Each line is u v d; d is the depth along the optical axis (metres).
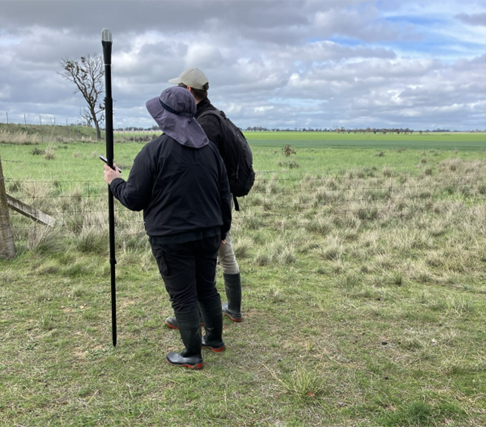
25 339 3.16
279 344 3.21
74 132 57.31
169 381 2.68
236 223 7.25
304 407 2.44
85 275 4.68
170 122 2.60
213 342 3.08
